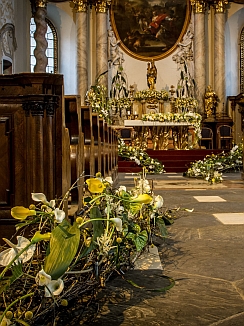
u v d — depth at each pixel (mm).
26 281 1982
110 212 2359
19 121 2994
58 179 3031
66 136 3266
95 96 15453
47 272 1610
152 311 2129
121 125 18594
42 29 17734
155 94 18766
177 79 19625
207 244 3602
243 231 4117
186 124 15625
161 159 15281
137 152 14062
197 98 19125
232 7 19906
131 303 2234
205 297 2332
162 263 3021
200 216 4973
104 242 2119
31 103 2930
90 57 19328
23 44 18328
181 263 3023
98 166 5242
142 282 2590
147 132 16078
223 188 8227
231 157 13102
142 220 3217
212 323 1981
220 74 19156
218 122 18969
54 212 1999
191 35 19438
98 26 18953
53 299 1731
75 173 3648
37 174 2973
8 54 16453
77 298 2250
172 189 8086
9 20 16516
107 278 2469
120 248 2430
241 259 3131
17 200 3012
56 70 19828
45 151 2988
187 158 15172
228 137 18719
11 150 3004
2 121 2986
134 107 19156
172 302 2254
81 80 18859
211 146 18578
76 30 19109
